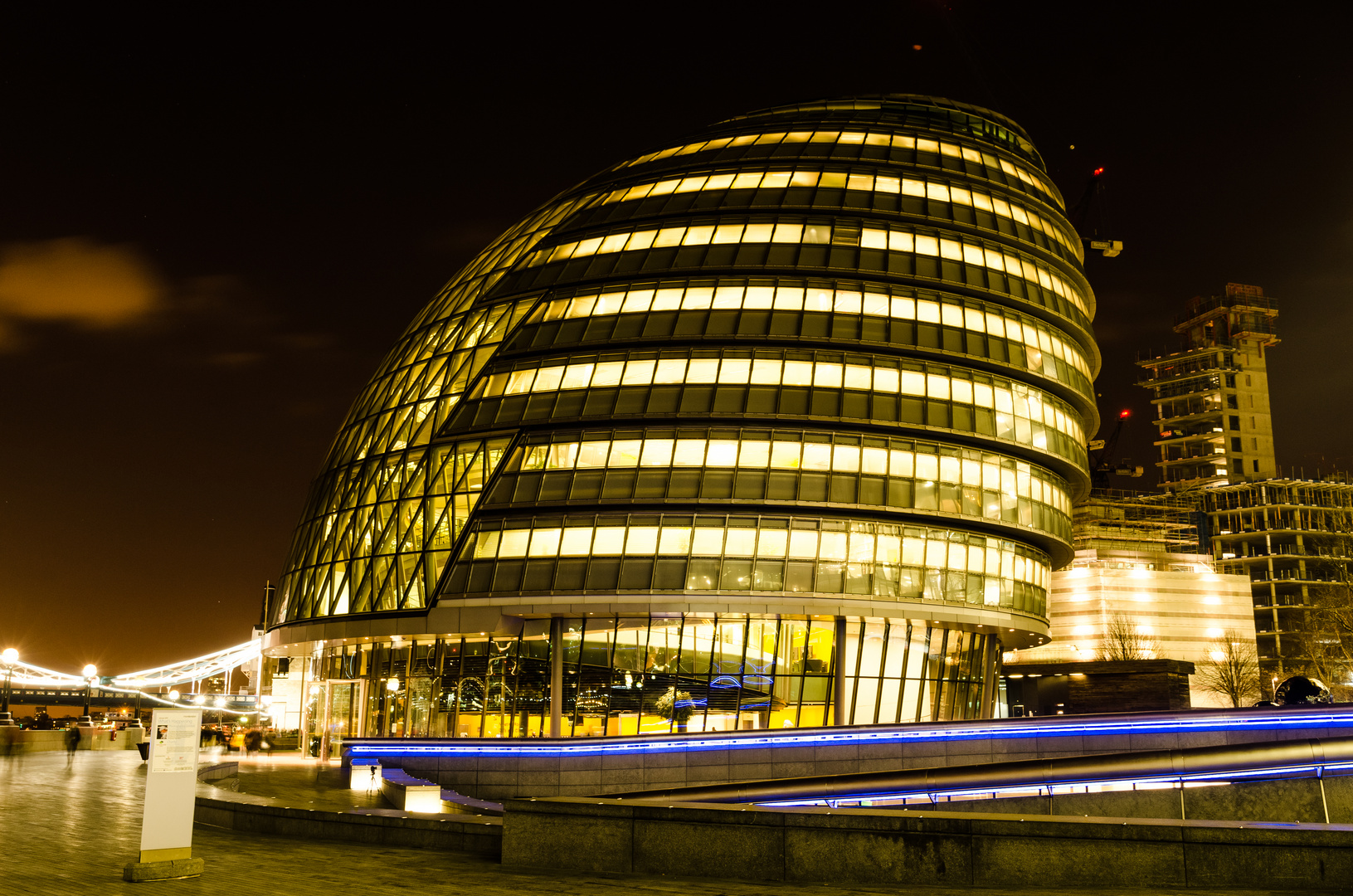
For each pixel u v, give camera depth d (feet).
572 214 231.71
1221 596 502.38
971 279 213.05
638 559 187.93
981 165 232.32
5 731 194.80
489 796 142.20
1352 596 422.41
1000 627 206.80
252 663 395.96
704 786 105.19
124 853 61.82
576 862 56.34
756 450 193.36
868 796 106.32
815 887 49.83
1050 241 231.71
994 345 210.18
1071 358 227.20
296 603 229.86
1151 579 499.10
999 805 107.34
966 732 150.92
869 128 232.32
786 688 193.77
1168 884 46.60
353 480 226.58
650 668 192.85
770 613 188.65
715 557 187.93
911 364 202.59
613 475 193.16
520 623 194.59
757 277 205.67
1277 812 108.99
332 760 211.82
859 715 195.52
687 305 204.23
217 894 48.03
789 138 230.48
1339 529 553.64
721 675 192.95
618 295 209.05
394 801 107.45
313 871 55.26
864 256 208.33
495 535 195.21
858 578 191.31
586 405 199.11
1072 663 320.70
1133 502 547.08
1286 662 544.62
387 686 213.25
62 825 75.72
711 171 223.51
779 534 190.29
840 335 200.64
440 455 208.44
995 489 205.26
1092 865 47.65
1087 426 253.44
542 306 214.48
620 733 191.01
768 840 52.70
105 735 232.94
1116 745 147.02
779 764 146.72
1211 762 109.09
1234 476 646.74
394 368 240.12
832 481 192.85
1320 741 109.29
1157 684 309.63
